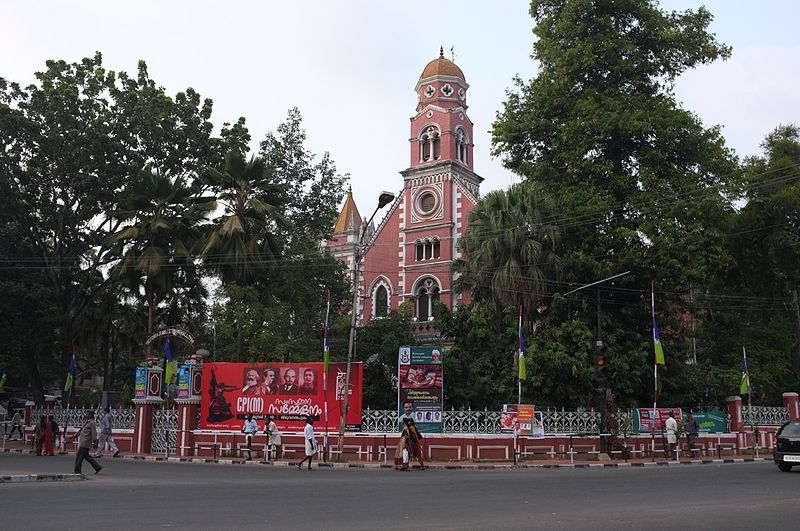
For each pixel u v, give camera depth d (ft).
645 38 113.39
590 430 94.53
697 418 100.01
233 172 115.03
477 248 106.22
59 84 119.96
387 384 110.83
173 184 113.50
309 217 134.72
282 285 117.08
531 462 84.89
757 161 133.80
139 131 120.16
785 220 122.31
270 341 103.91
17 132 115.55
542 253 102.12
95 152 117.08
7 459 87.40
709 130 108.27
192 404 95.35
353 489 52.03
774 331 135.64
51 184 120.57
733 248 126.21
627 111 102.32
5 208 117.39
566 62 109.60
